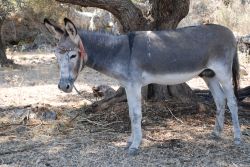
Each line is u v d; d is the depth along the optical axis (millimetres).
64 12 16203
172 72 7301
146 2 13289
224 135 8031
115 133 8172
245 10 20406
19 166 7102
